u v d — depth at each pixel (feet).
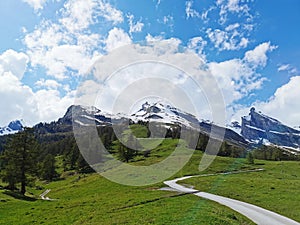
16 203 185.57
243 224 102.53
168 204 128.06
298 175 321.52
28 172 246.47
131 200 150.00
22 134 244.01
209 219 93.71
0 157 246.47
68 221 119.85
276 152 611.88
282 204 151.64
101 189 247.91
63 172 445.37
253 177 275.39
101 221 106.22
